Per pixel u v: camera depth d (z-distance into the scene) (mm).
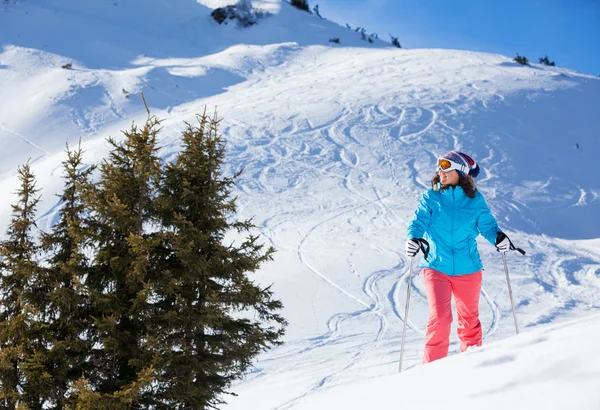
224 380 5910
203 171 5781
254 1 57656
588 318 2348
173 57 43938
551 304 11555
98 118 29125
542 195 21547
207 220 5828
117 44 44719
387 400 2145
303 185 20750
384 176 21797
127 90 32906
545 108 30453
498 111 29172
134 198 5664
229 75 39406
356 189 20547
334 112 28531
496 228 4258
